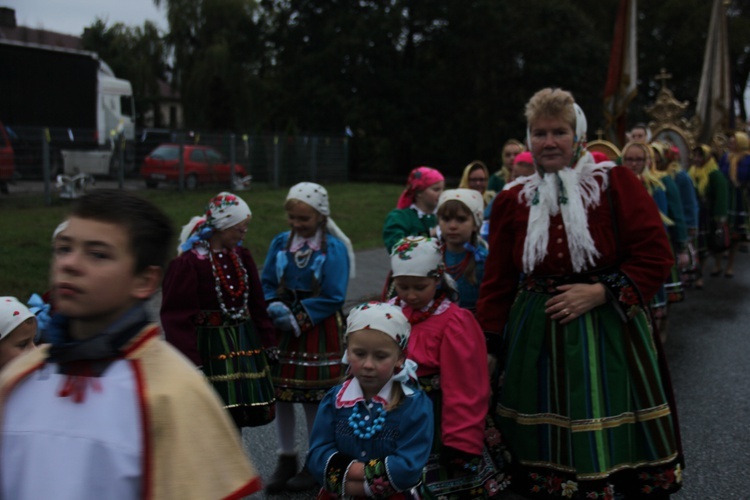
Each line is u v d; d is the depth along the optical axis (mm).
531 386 3074
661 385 3088
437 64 35406
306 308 3965
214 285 3592
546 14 35062
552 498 3027
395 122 34906
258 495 3896
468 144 37125
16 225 11922
